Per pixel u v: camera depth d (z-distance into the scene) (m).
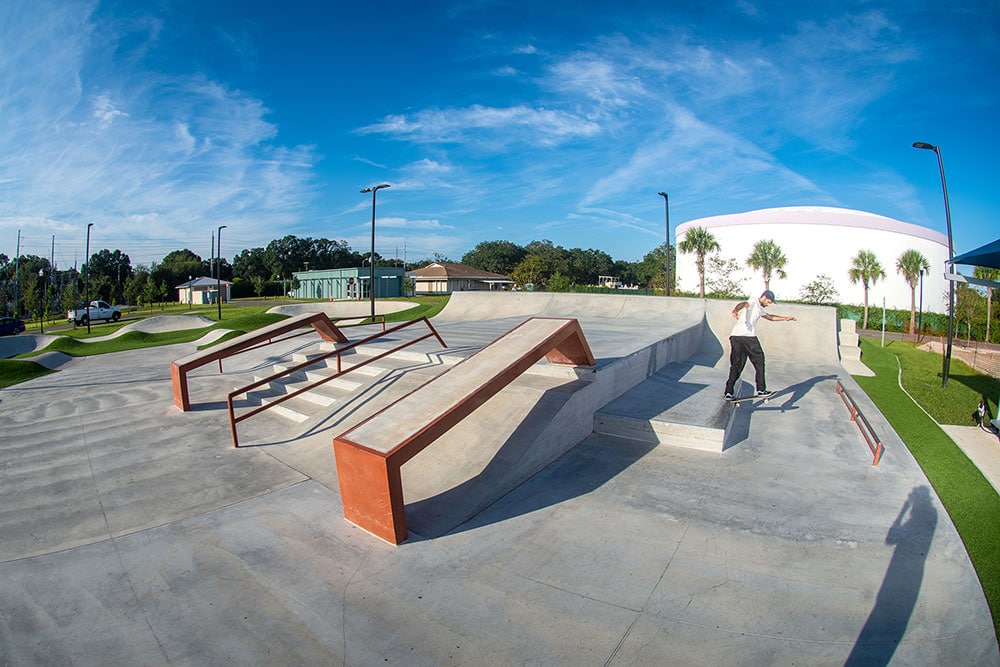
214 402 9.01
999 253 6.51
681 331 11.21
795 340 12.98
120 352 18.22
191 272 71.44
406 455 4.01
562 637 3.02
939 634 3.04
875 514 4.46
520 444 5.16
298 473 5.55
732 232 46.84
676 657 2.87
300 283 57.81
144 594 3.48
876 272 37.62
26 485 5.46
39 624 3.19
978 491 5.02
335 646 2.96
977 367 14.23
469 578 3.59
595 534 4.13
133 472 5.75
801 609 3.26
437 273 61.03
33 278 48.75
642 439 6.16
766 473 5.30
